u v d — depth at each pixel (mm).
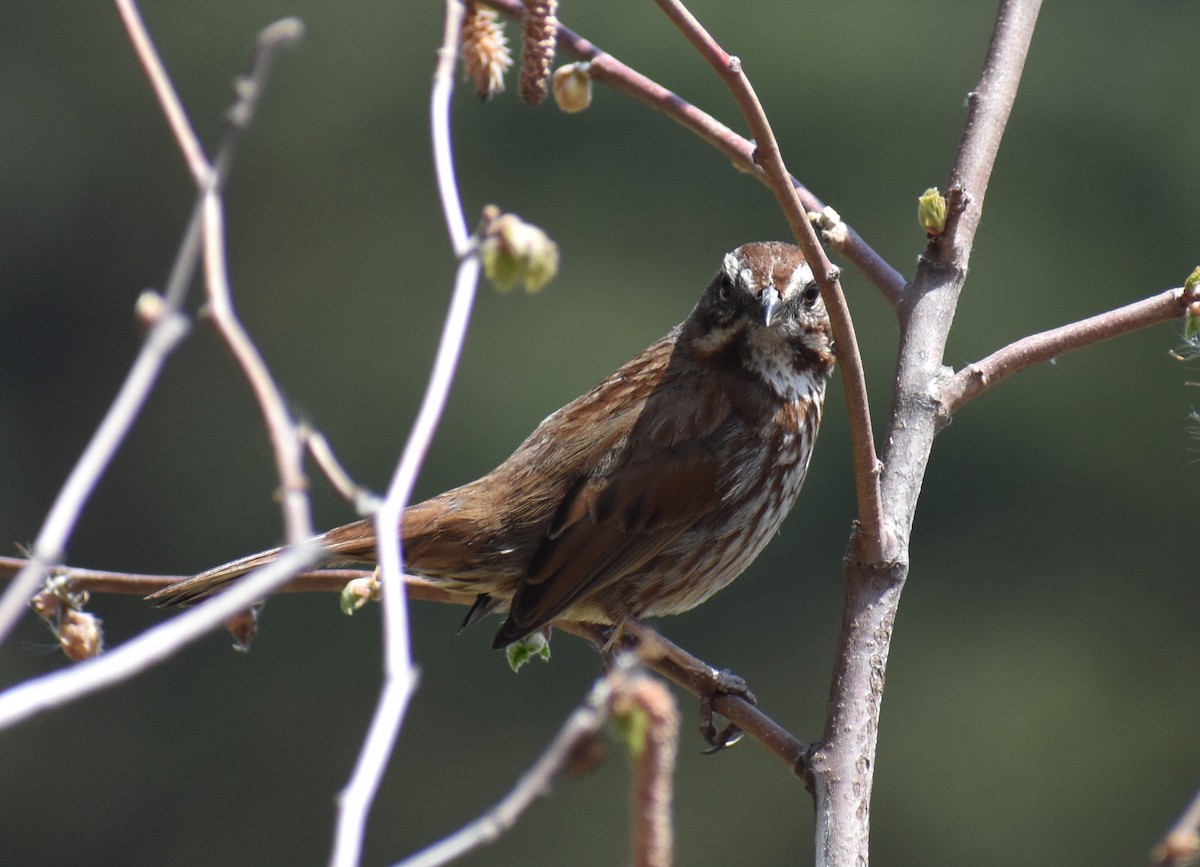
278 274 20297
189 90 21031
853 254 4840
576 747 2283
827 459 17031
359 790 2406
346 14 20844
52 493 19906
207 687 17000
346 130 20688
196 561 19203
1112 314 4629
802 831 16078
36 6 21094
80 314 20625
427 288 20031
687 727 16250
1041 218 19062
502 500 5977
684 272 18844
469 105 19891
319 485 17656
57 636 4480
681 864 15961
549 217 19328
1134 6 19719
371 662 17094
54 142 20922
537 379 18484
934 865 16891
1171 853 2422
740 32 19266
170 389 19641
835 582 16812
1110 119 19359
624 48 19266
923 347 4652
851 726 4230
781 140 19141
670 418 6055
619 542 5969
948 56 19359
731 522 6121
